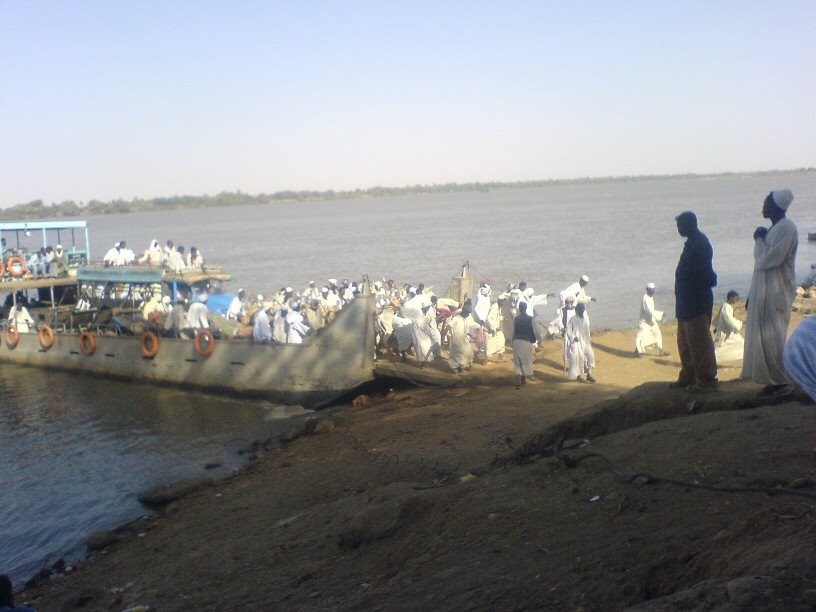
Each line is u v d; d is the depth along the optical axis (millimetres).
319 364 17688
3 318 28516
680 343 8914
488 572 5785
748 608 3604
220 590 7637
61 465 14234
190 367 20000
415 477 10281
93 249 82250
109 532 10703
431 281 41906
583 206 164750
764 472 5941
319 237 94312
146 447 15180
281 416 17172
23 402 19719
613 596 4797
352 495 10164
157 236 115938
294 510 10172
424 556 6652
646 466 6801
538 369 17203
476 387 16234
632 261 49094
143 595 8102
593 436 9047
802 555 4125
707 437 7109
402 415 14781
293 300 22266
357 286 24188
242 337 20828
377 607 5805
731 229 71875
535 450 9008
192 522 10672
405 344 18391
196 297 21625
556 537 6047
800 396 7727
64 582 9258
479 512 7137
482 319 18891
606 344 20422
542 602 5020
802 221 73250
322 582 7055
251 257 65812
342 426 15164
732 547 4680
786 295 7883
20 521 11539
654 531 5520
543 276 42500
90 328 23641
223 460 14039
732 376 15172
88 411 18406
